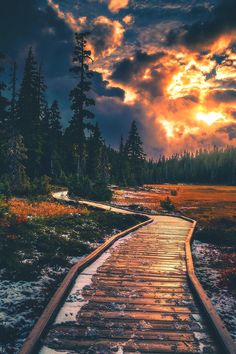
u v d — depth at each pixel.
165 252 12.39
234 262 12.03
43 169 56.34
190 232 16.72
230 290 8.79
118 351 4.95
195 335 5.52
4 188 27.58
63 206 25.95
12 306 6.94
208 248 15.12
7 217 15.55
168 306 6.84
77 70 40.16
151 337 5.41
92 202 33.00
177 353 4.94
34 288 8.09
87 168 68.25
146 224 21.03
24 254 10.88
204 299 6.85
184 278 8.95
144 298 7.30
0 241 11.77
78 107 40.34
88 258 10.30
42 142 50.53
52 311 5.98
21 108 44.41
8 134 36.62
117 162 91.94
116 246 13.49
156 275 9.19
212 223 24.45
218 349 5.07
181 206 41.12
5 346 5.29
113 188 64.44
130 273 9.34
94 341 5.25
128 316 6.26
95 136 70.94
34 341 4.92
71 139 41.72
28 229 14.28
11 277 8.69
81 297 7.26
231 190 102.38
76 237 14.93
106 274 9.18
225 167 185.88
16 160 35.47
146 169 162.75
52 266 10.16
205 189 106.81
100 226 19.33
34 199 27.81
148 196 55.28
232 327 6.31
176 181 179.75
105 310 6.54
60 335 5.42
